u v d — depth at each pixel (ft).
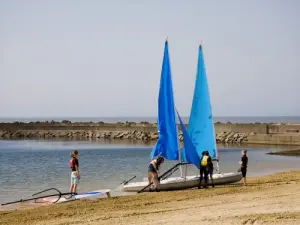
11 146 210.59
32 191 82.89
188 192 67.67
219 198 60.49
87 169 118.21
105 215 51.85
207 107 77.82
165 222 46.26
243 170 73.15
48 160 147.13
